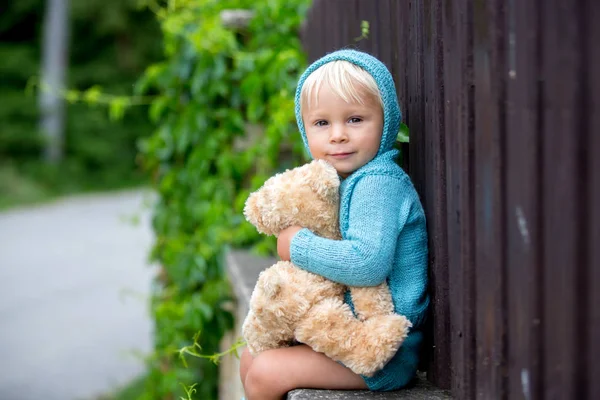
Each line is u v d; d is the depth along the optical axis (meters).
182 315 4.22
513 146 1.49
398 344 1.93
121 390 5.91
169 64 4.65
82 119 22.12
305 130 2.21
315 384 2.00
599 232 1.25
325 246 1.96
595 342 1.29
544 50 1.38
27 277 9.69
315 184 2.04
